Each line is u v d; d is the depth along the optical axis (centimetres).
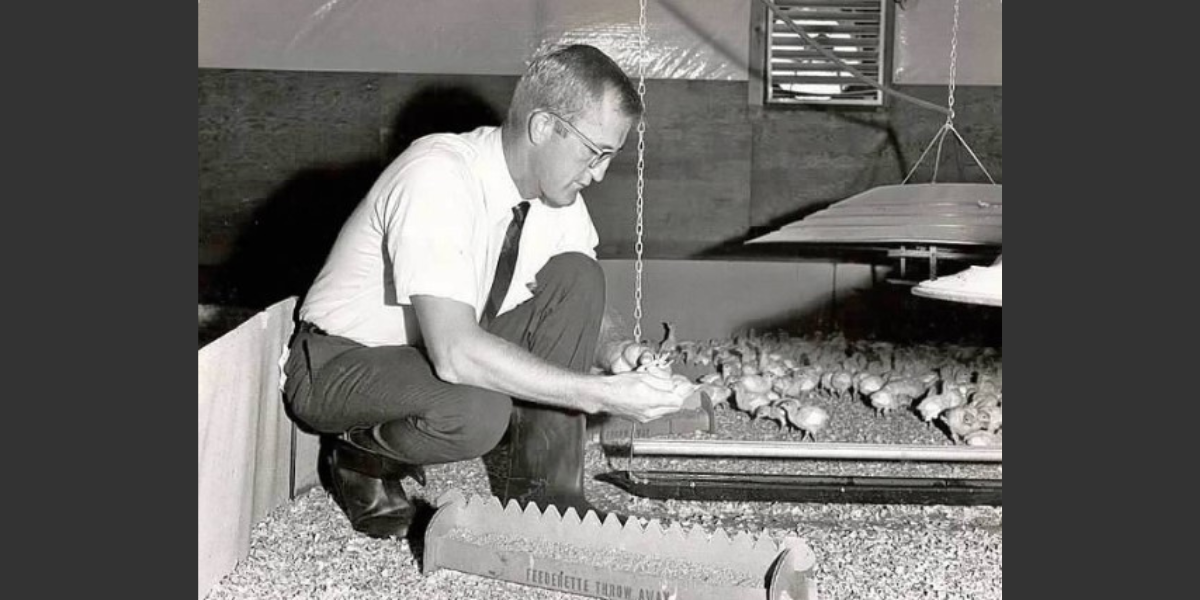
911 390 420
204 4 542
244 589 251
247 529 270
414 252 246
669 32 548
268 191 552
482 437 254
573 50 250
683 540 245
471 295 247
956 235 371
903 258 399
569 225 283
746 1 546
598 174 256
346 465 280
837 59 404
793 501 306
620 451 342
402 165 258
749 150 552
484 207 259
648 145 553
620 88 247
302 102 548
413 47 547
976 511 301
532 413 281
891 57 550
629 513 297
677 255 557
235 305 555
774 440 343
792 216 556
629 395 239
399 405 255
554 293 277
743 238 556
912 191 407
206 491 244
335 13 545
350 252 266
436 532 258
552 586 247
